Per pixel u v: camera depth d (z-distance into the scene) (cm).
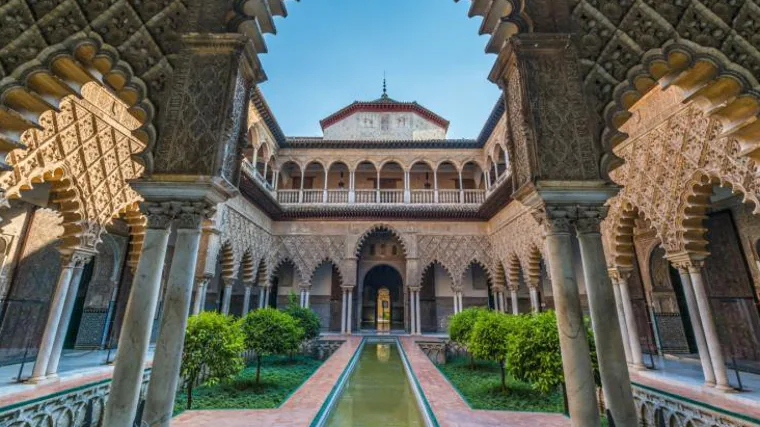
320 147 1521
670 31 269
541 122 279
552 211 265
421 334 1471
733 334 720
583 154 272
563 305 249
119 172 645
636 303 942
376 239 1686
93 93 589
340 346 1102
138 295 246
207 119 280
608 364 234
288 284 1634
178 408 540
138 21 288
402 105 1731
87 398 512
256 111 1179
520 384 706
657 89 605
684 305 880
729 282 730
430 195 1498
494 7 325
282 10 334
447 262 1470
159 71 287
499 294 1439
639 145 649
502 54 316
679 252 563
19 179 474
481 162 1505
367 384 723
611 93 280
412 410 556
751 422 377
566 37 290
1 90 263
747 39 257
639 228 940
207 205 274
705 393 495
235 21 299
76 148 558
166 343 239
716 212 761
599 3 296
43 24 271
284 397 618
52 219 748
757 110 264
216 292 1426
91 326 903
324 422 444
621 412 224
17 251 681
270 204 1332
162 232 262
